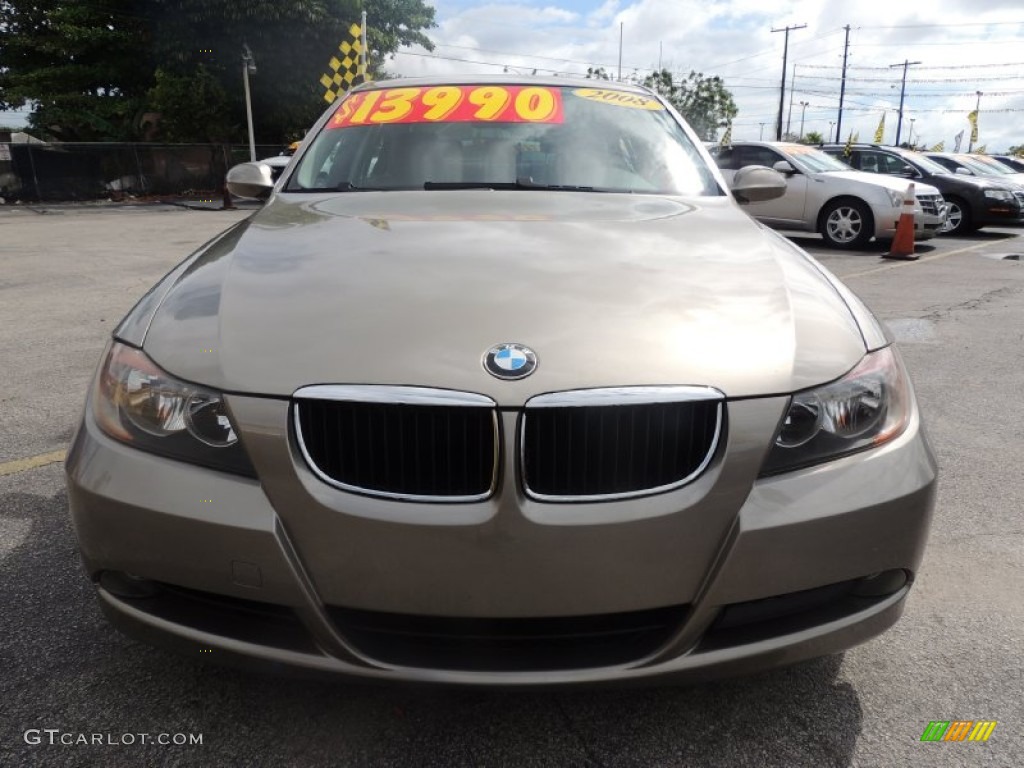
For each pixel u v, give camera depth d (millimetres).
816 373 1676
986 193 13484
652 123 3197
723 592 1595
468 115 3135
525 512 1541
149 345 1763
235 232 2398
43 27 26312
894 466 1708
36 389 4348
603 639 1637
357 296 1781
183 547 1604
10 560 2561
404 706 1928
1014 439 3768
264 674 1664
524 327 1661
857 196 10680
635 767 1754
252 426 1576
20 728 1829
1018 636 2244
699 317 1741
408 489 1572
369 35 25781
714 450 1592
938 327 6105
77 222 15570
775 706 1950
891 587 1767
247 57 21828
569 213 2457
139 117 26328
